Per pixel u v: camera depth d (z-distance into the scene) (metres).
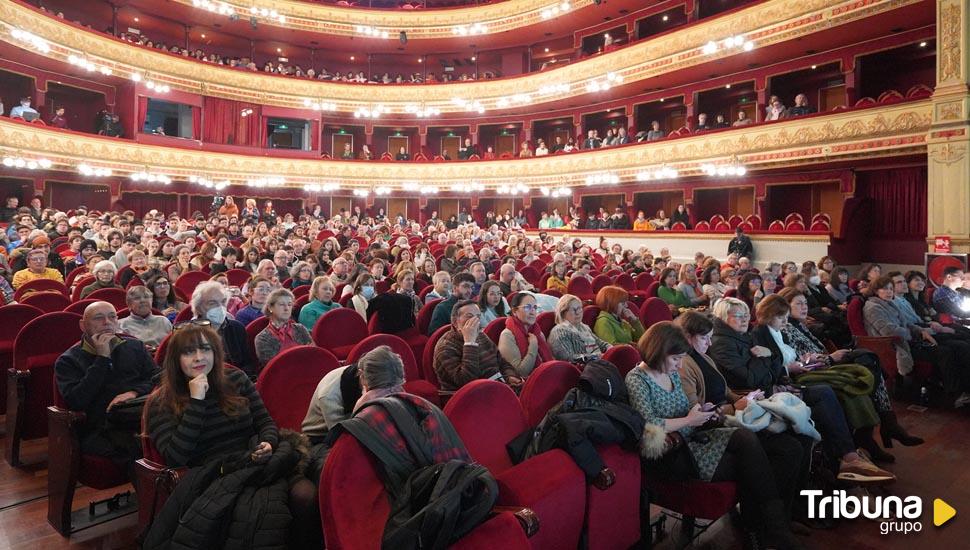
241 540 2.27
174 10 21.25
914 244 14.07
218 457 2.52
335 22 23.81
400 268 7.09
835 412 3.70
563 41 24.27
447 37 24.09
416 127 26.11
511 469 2.51
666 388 3.23
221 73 21.86
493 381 2.79
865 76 15.51
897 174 14.53
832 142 13.84
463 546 1.99
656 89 19.78
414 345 5.09
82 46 17.59
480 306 5.36
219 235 11.09
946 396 5.98
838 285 7.71
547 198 24.25
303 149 24.00
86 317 3.22
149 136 19.66
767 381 3.92
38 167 16.39
